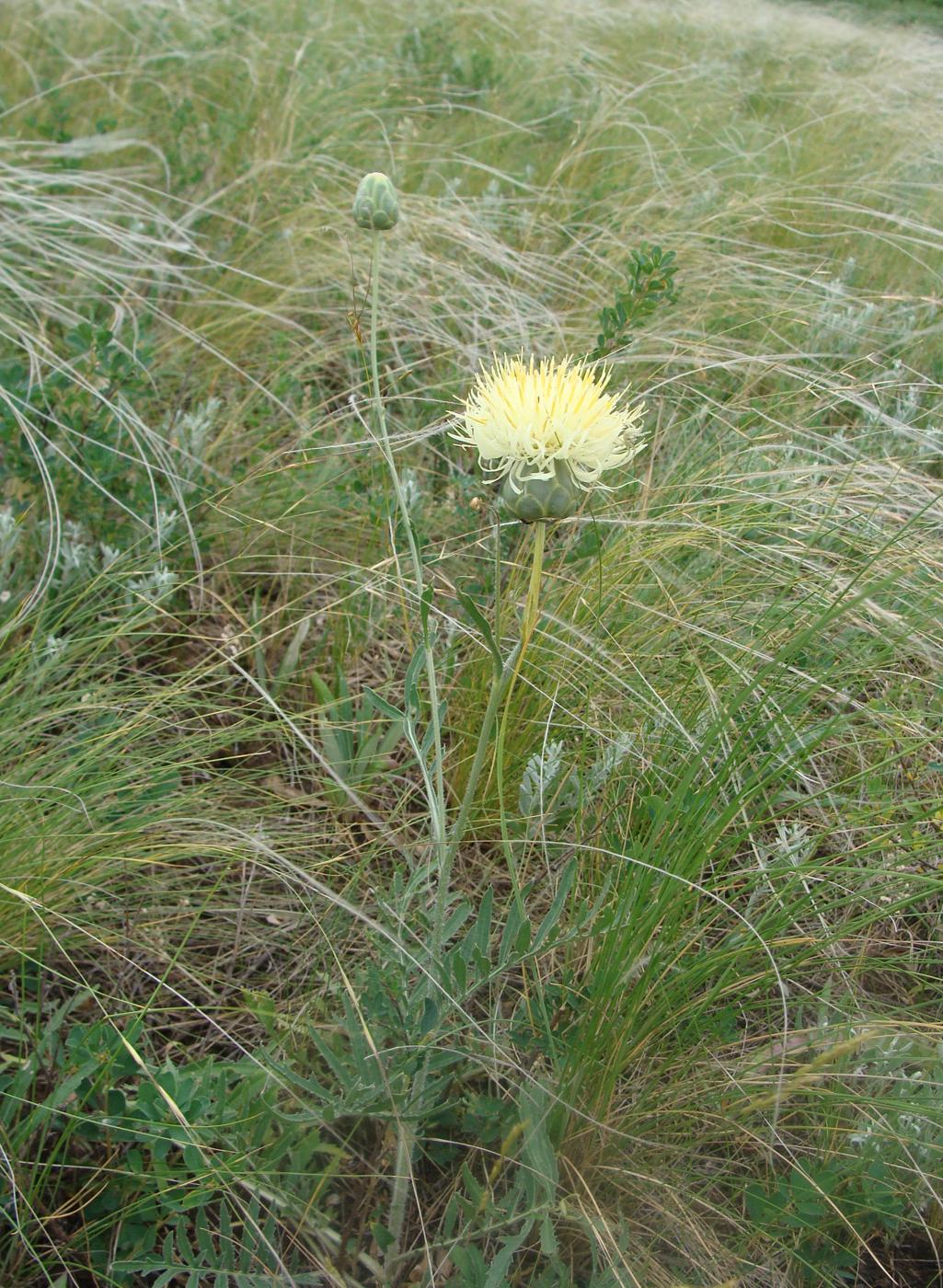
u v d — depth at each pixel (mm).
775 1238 502
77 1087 516
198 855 626
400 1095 484
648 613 697
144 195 1171
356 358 956
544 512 435
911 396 868
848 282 1120
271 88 1354
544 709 670
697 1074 531
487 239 1061
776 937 576
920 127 1433
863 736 672
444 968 483
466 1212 485
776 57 1970
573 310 1014
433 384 946
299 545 807
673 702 654
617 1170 507
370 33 1703
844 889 575
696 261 1040
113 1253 487
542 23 1839
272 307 998
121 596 729
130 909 602
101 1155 517
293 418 875
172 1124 484
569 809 639
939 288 1079
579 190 1233
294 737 699
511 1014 582
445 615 671
